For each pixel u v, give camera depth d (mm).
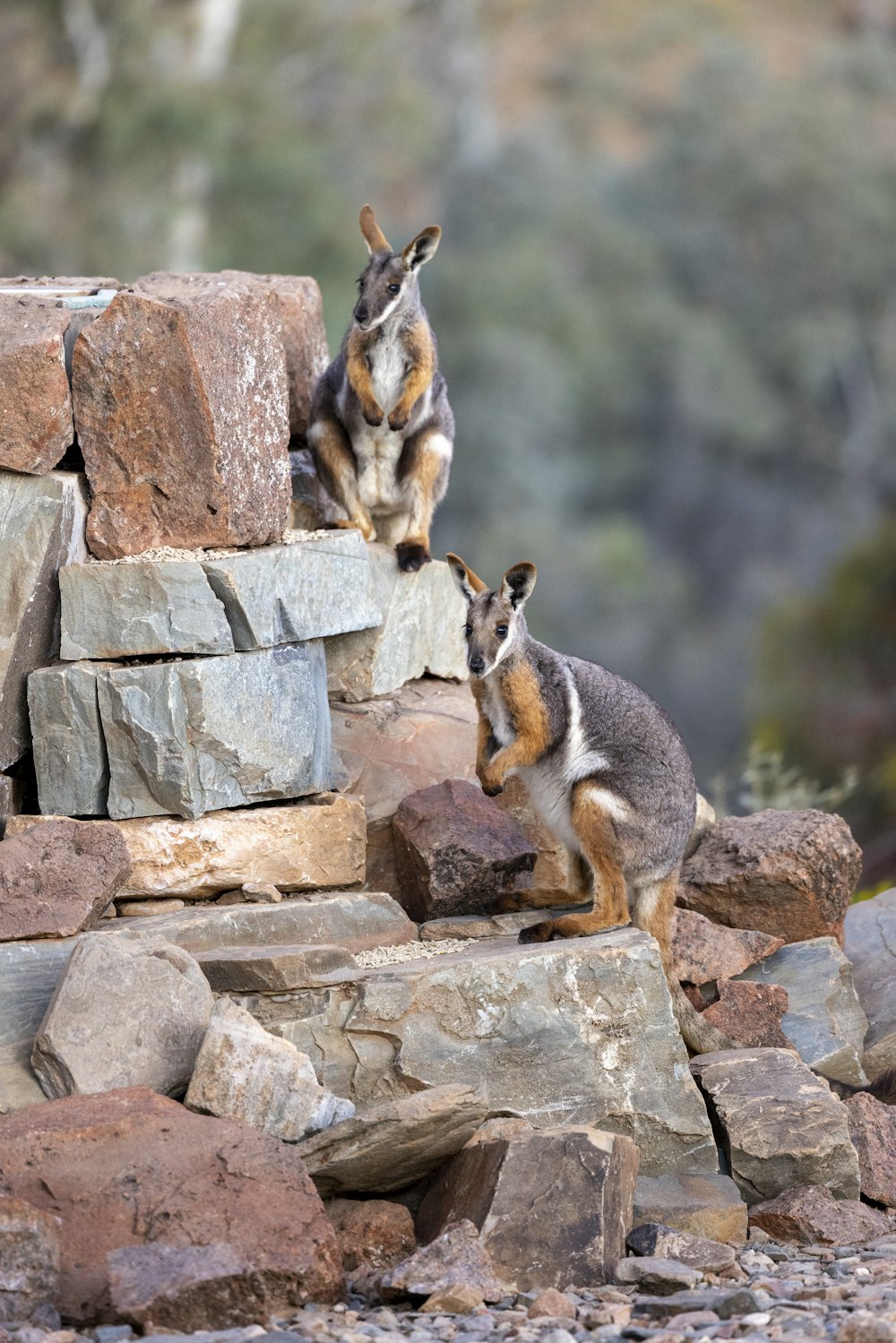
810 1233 15461
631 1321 12836
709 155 87312
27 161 57688
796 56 105062
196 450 18172
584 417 83812
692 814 18891
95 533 18438
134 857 17406
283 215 58125
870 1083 18266
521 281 78875
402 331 21859
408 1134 14578
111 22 58438
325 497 22859
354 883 18688
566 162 87625
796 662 47188
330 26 65750
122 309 17891
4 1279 12375
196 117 55781
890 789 41906
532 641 18719
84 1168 13422
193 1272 12539
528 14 102812
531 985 16188
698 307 87500
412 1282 13461
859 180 86625
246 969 16047
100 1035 14984
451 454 22844
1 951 15719
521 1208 14141
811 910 19750
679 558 84750
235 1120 14180
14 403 17641
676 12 102812
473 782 20344
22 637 17609
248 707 17922
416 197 83500
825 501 86188
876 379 87000
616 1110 16172
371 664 20469
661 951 18453
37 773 17734
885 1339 11398
